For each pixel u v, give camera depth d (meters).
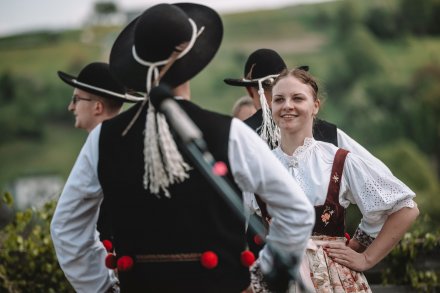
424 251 6.59
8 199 6.98
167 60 3.95
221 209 3.86
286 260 3.76
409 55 67.06
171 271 3.87
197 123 3.90
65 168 61.56
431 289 6.57
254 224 3.70
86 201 4.13
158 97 3.64
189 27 4.00
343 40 67.75
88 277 4.30
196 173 3.85
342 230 4.91
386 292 6.55
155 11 3.97
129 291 3.98
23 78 65.94
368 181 4.86
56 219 4.16
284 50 68.19
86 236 4.22
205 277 3.84
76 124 6.14
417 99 63.59
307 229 3.93
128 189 3.94
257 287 4.11
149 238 3.91
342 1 68.88
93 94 6.05
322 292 4.73
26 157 62.38
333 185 4.86
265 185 3.90
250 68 6.06
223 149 3.87
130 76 4.02
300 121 4.96
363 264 4.84
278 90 5.01
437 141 61.78
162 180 3.84
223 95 58.47
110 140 4.02
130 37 4.18
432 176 54.81
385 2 67.94
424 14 68.31
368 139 62.06
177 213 3.85
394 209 4.89
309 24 68.88
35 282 6.76
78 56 69.44
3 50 69.56
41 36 70.56
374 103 64.12
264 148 3.93
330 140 5.63
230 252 3.88
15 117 64.44
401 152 55.38
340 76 66.06
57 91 65.56
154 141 3.84
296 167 4.95
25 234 7.09
